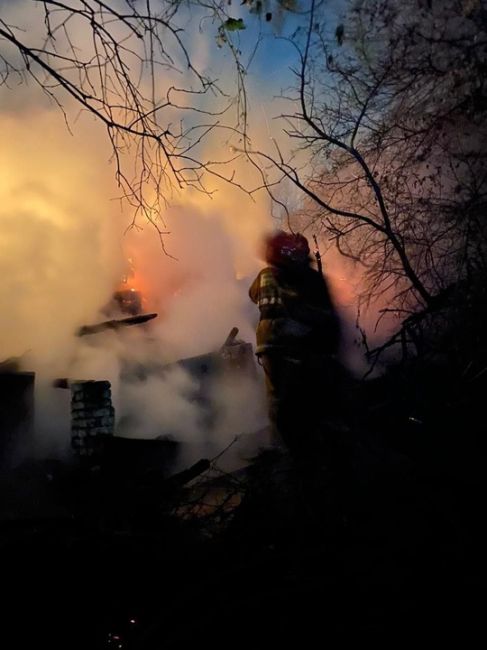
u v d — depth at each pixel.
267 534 4.88
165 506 5.80
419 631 3.68
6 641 4.10
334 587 4.02
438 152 6.04
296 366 5.98
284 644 3.74
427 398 5.59
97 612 4.29
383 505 4.92
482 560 4.11
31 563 4.62
